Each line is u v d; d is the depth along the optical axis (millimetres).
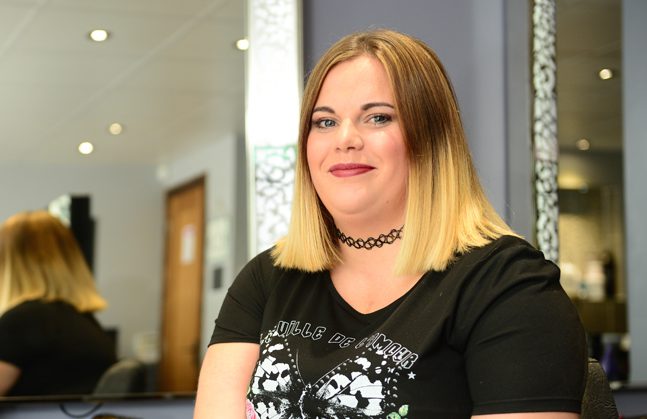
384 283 1243
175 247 2484
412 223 1212
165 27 2535
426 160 1230
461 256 1178
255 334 1354
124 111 2500
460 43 2566
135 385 2408
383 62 1245
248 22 2457
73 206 2434
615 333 2885
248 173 2447
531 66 2611
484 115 2566
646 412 2900
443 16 2557
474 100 2564
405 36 1297
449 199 1218
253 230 2377
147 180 2490
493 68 2580
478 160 2553
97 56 2490
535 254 1149
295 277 1336
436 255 1182
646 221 2926
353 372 1148
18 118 2420
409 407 1120
